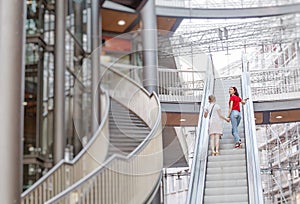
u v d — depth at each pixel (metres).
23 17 3.25
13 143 3.04
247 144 3.70
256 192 3.46
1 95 3.08
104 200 4.00
